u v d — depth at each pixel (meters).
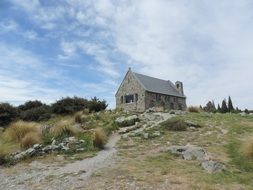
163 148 15.95
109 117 26.64
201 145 16.64
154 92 51.81
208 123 24.16
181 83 60.19
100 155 15.11
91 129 21.50
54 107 36.47
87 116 26.88
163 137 19.41
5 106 32.59
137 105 50.88
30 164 13.64
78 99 37.88
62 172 11.87
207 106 74.81
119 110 33.00
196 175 10.98
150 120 25.70
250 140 15.07
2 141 18.47
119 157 14.41
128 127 23.14
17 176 11.60
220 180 10.46
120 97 53.81
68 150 15.80
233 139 18.03
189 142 17.73
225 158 13.85
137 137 19.80
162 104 53.44
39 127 20.62
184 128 21.73
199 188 9.45
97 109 37.53
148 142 18.23
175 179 10.38
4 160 13.84
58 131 19.08
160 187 9.56
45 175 11.53
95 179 10.52
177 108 57.38
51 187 9.84
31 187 9.98
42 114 34.16
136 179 10.40
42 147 15.84
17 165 13.57
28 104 40.22
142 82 51.72
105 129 21.97
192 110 33.91
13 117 32.66
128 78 53.00
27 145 16.55
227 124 23.75
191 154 14.07
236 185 9.98
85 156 14.76
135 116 25.61
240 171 11.86
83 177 10.86
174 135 19.89
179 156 14.35
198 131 21.20
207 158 13.50
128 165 12.55
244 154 14.05
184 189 9.36
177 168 12.01
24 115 33.53
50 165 13.27
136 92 51.34
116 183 9.98
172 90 58.06
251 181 10.44
